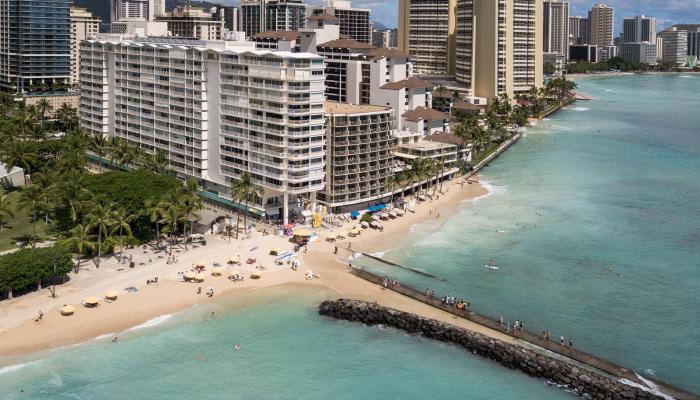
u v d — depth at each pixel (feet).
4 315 536.01
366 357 502.79
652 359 497.46
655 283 636.48
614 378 465.47
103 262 645.92
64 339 509.76
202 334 528.22
